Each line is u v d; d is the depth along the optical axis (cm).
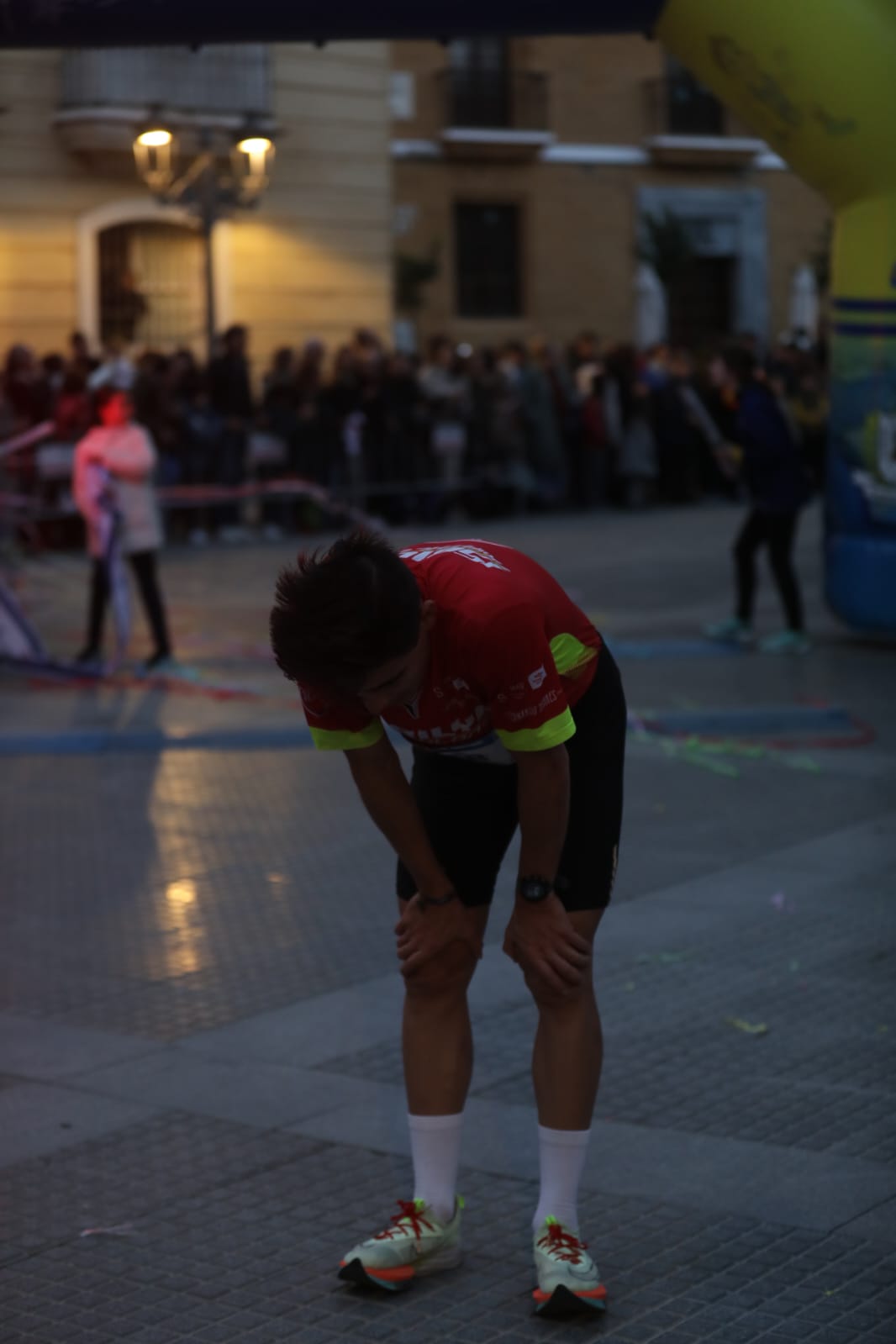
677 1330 436
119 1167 542
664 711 1280
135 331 2944
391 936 786
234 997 705
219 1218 506
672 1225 492
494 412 2788
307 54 3027
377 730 434
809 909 812
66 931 800
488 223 4212
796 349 1978
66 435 2308
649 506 3044
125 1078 616
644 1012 675
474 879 466
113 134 2783
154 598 1465
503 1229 496
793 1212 499
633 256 4341
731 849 927
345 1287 464
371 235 3153
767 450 1549
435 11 1246
